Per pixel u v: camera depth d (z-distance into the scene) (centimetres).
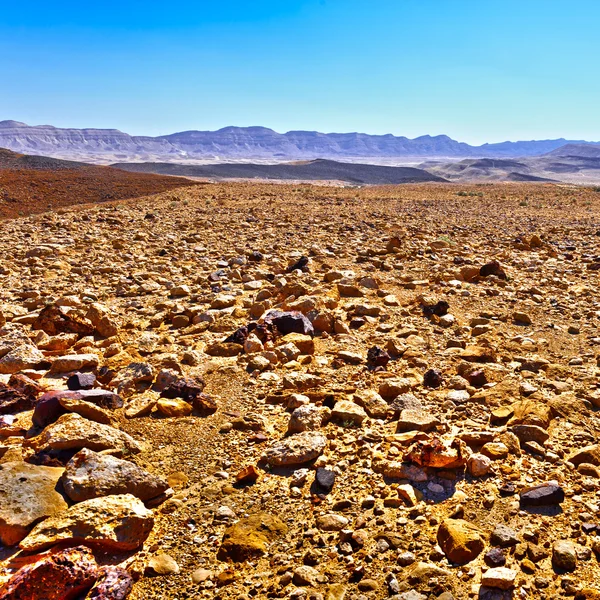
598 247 1681
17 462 453
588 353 775
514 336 840
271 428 563
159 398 612
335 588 359
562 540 398
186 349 774
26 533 393
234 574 375
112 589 349
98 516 396
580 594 346
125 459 497
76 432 495
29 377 654
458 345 801
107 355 739
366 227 1980
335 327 858
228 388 650
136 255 1457
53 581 344
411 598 346
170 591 363
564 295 1084
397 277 1205
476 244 1670
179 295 1055
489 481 471
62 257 1401
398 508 439
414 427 548
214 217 2288
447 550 388
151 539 408
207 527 422
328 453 516
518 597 349
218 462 505
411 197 3794
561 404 601
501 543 396
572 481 471
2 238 1686
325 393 620
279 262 1325
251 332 796
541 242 1684
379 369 707
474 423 564
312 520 428
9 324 806
